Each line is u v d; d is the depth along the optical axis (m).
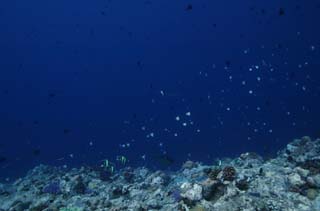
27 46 122.75
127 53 130.25
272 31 88.06
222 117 60.06
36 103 133.12
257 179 8.75
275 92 55.41
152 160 25.00
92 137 74.00
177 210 8.42
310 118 42.38
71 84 140.25
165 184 12.58
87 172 16.34
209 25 110.81
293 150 12.98
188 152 31.41
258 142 30.31
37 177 17.17
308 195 7.98
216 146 33.25
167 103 91.44
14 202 12.51
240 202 7.71
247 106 57.97
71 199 11.74
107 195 11.84
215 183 8.34
